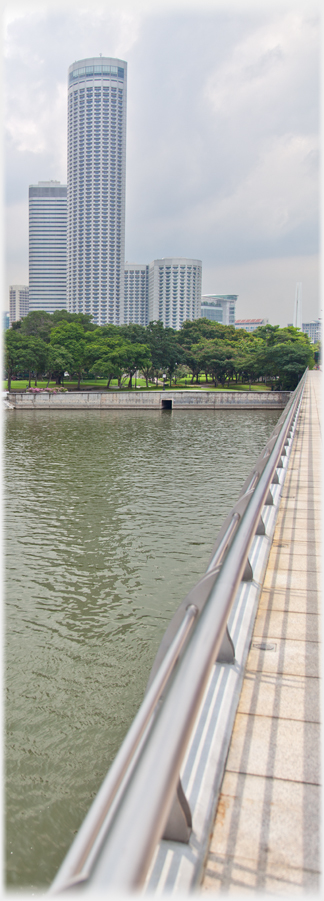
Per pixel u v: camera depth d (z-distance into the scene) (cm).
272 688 360
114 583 1823
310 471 1248
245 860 230
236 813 255
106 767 993
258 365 10381
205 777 265
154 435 5722
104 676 1277
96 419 7412
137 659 1352
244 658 393
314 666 390
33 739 1062
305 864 228
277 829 246
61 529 2422
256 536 697
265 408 8956
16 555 2097
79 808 898
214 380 12112
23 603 1667
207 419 7469
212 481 3434
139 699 1192
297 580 570
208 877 222
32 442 5175
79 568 1961
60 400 8712
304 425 2234
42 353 9456
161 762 127
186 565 1989
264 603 511
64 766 995
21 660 1336
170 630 268
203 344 12325
